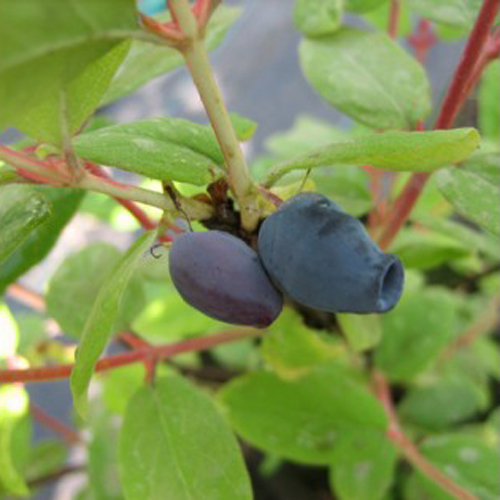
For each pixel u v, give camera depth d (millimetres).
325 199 97
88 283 167
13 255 144
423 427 240
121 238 329
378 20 225
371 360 211
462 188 130
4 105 81
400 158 97
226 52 438
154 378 142
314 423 180
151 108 394
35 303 216
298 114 391
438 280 283
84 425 251
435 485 195
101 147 106
